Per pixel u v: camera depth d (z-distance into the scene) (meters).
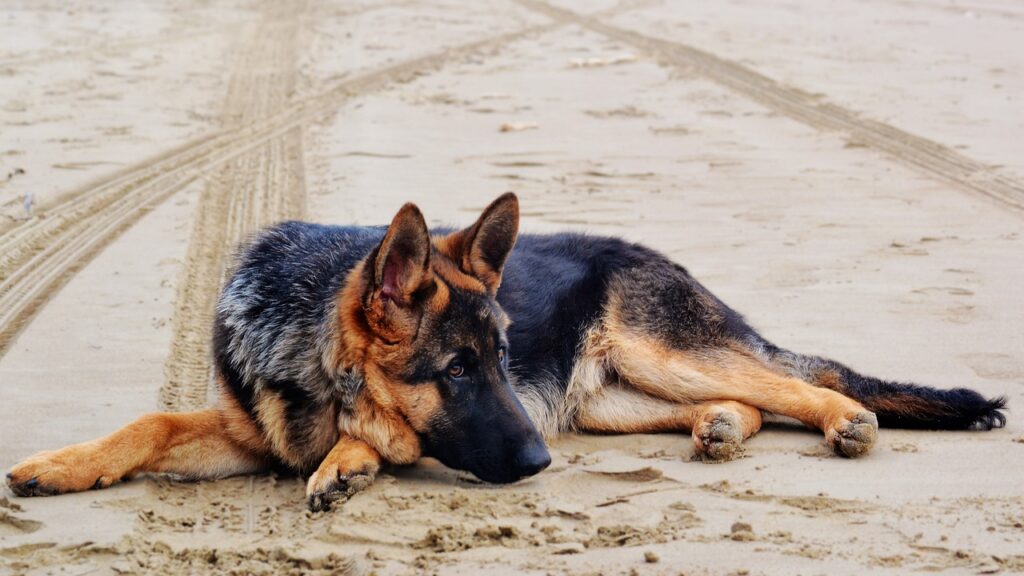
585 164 5.39
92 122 6.07
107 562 3.03
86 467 3.20
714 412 3.36
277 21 10.51
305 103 6.83
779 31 9.87
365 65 8.20
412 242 3.21
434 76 7.77
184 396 3.53
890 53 8.59
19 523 3.11
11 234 4.34
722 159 5.50
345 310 3.25
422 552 3.05
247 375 3.28
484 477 3.26
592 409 3.53
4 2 10.74
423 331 3.25
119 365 3.63
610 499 3.20
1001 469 3.27
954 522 3.10
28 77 7.20
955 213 4.63
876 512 3.14
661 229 4.49
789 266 4.21
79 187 4.80
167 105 6.64
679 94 7.13
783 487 3.22
